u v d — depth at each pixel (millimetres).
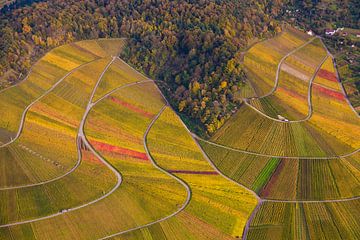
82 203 160625
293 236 152250
